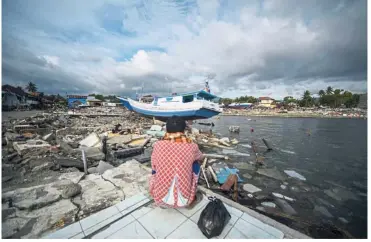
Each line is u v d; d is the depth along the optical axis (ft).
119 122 69.10
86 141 28.71
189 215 7.74
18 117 49.01
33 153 19.15
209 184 18.49
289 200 16.07
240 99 339.77
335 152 34.58
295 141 46.32
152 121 78.02
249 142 44.91
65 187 10.07
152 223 7.26
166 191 6.94
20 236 6.68
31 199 8.86
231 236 6.61
